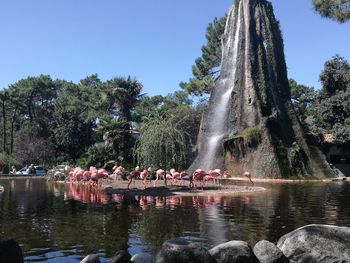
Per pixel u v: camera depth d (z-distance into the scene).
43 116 84.44
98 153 44.53
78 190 24.66
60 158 63.50
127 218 13.48
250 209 15.79
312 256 8.18
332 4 19.89
